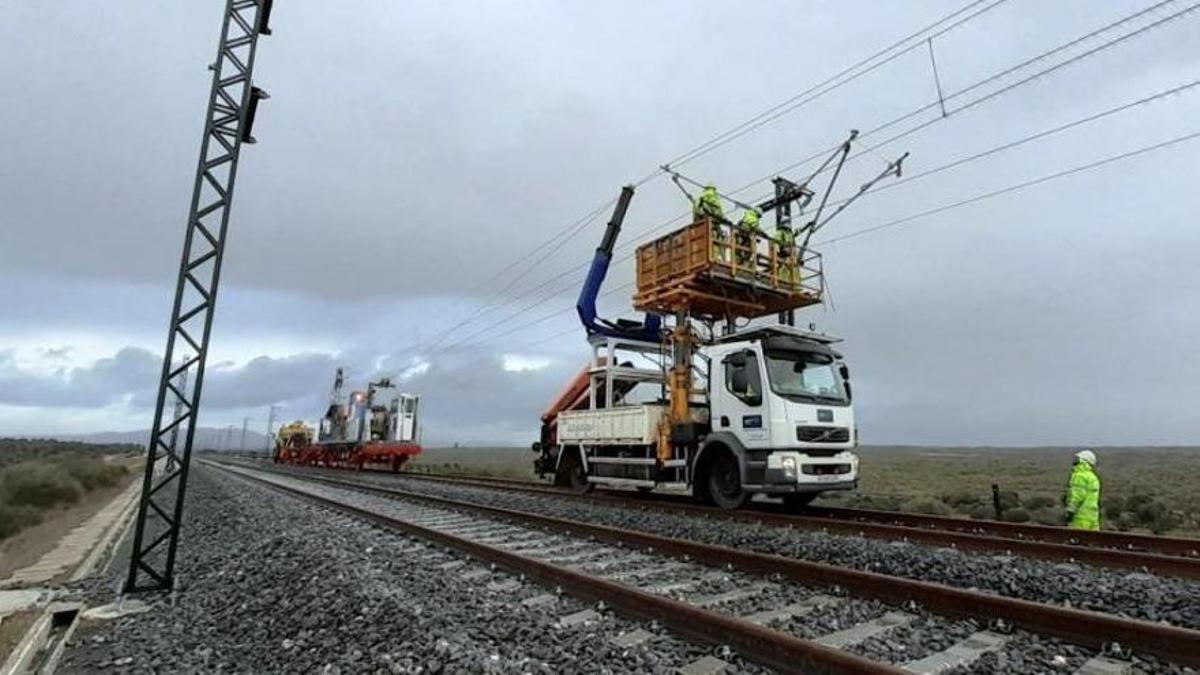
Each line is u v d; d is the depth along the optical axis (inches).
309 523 577.6
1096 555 358.3
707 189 760.3
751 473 589.9
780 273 796.0
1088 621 213.3
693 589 304.2
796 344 615.8
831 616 251.3
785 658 194.5
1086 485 503.5
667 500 736.3
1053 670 196.4
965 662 203.2
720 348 648.4
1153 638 200.4
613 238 954.7
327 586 304.0
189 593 352.5
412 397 2012.8
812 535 445.4
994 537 410.9
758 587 304.7
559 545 444.1
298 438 2920.8
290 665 221.8
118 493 1365.7
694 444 677.3
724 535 460.8
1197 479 1620.3
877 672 170.1
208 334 367.9
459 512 662.5
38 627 278.7
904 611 258.1
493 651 215.2
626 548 420.2
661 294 769.6
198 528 644.7
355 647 225.9
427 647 215.0
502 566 358.6
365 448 1964.8
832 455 608.7
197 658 239.9
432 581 321.4
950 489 1268.5
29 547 673.6
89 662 251.6
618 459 767.7
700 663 204.5
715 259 711.1
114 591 365.1
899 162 706.8
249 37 377.7
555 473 912.9
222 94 368.2
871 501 827.4
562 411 920.3
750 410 601.9
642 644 223.9
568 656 208.1
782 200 863.7
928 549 381.7
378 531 525.7
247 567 391.5
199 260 364.8
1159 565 336.2
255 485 1219.2
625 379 870.4
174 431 481.7
